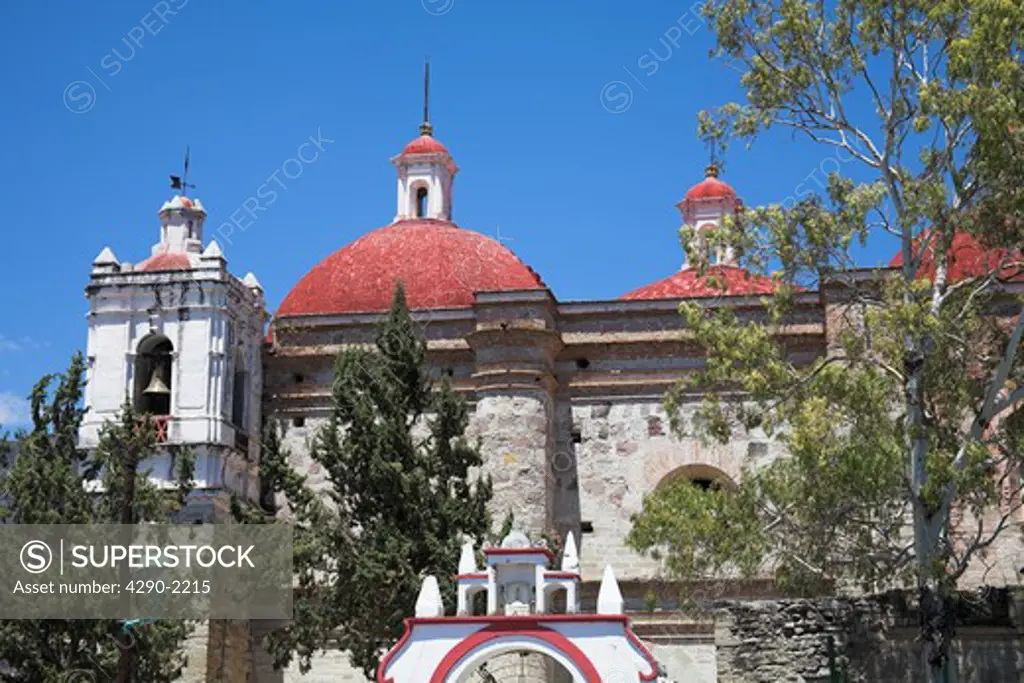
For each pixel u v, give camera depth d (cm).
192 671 3944
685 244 3300
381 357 3916
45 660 3400
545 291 4412
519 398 4328
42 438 3562
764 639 3259
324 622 3684
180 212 4756
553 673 4016
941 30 3238
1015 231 3200
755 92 3359
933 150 3228
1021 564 4078
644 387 4441
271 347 4678
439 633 2805
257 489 4516
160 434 4238
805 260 3272
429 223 5169
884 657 3209
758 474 3394
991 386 3206
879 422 3256
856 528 3384
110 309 4428
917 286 3089
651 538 3278
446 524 3700
